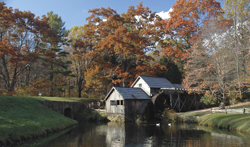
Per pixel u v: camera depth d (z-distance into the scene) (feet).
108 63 151.43
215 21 105.09
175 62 168.86
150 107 109.50
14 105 73.20
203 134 61.82
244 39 101.40
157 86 117.60
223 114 81.05
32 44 144.46
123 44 133.80
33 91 136.56
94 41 157.38
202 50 105.40
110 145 51.16
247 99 106.32
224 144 48.80
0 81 169.17
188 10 127.75
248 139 53.01
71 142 54.19
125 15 150.82
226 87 97.09
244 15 105.81
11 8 126.00
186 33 131.44
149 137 60.13
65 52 156.97
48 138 58.13
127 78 153.17
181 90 113.19
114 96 108.47
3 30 127.44
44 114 78.38
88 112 117.39
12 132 49.70
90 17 149.79
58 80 167.22
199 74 101.71
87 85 153.07
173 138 57.67
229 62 97.91
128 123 95.20
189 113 99.76
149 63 182.09
